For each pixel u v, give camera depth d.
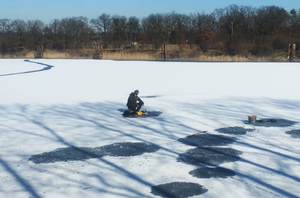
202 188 6.43
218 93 16.77
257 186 6.46
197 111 12.80
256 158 7.90
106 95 16.64
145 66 32.94
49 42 67.25
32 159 8.05
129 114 12.12
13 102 15.10
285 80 21.17
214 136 9.66
